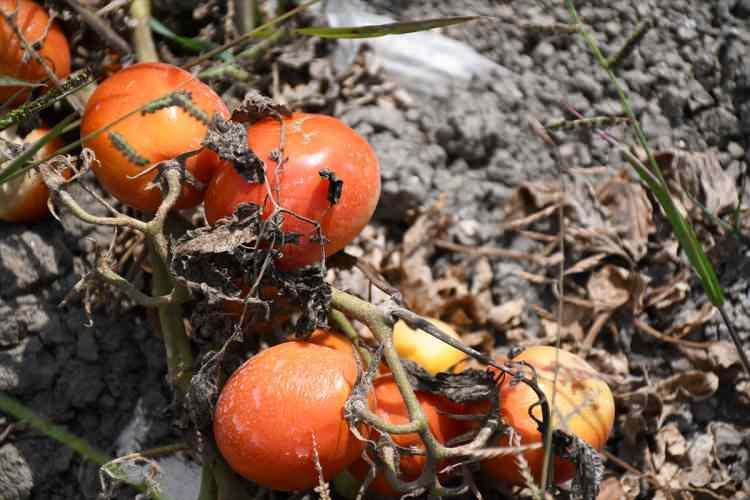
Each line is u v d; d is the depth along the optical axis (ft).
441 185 2.38
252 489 2.15
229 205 1.98
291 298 2.02
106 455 2.23
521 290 2.36
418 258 2.33
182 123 2.02
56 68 2.24
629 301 2.35
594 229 2.37
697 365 2.35
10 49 2.19
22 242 2.26
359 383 1.94
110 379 2.25
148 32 2.28
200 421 2.01
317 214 1.98
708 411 2.35
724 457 2.32
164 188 2.01
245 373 1.95
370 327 2.01
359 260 2.13
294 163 1.97
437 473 2.00
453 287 2.32
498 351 2.32
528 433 2.02
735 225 2.27
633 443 2.29
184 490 2.19
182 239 1.98
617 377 2.28
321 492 1.88
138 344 2.26
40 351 2.24
